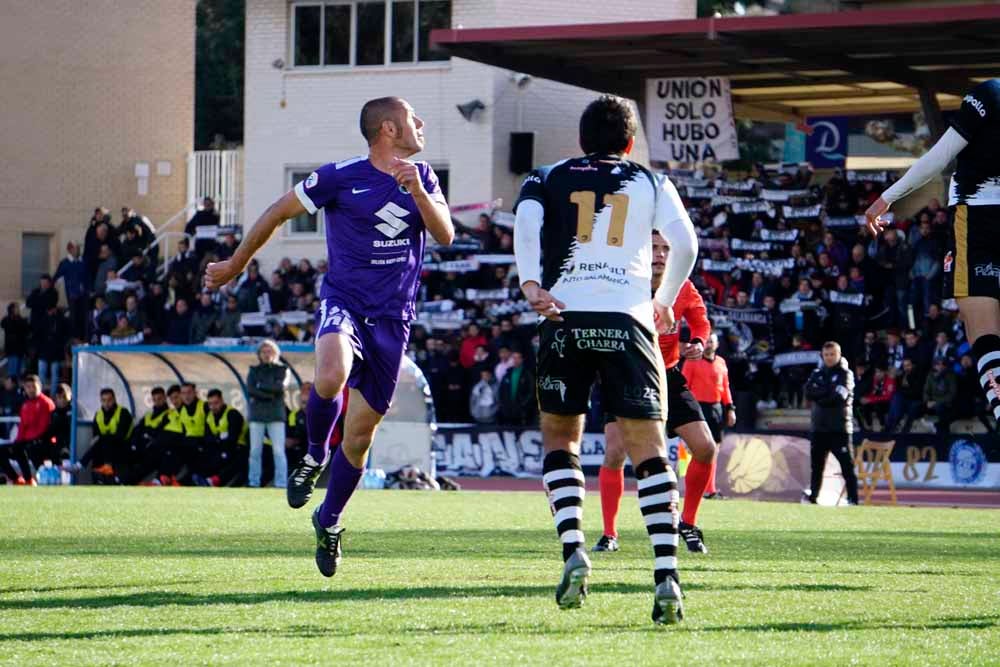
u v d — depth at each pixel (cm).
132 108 12181
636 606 2050
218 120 15575
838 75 8725
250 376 6869
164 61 12275
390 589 2234
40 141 11938
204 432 7106
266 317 9119
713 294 8431
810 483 6112
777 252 8450
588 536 3469
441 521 3928
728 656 1619
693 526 3050
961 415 7550
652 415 1862
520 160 10150
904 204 9244
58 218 11988
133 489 6091
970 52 7781
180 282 9519
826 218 8488
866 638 1759
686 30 7512
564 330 1870
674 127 8562
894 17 7069
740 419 8069
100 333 9625
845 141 10006
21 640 1744
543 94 10288
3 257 11831
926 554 3012
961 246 2338
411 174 2189
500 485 7588
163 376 7569
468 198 10238
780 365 8119
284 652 1648
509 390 8162
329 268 2322
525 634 1786
